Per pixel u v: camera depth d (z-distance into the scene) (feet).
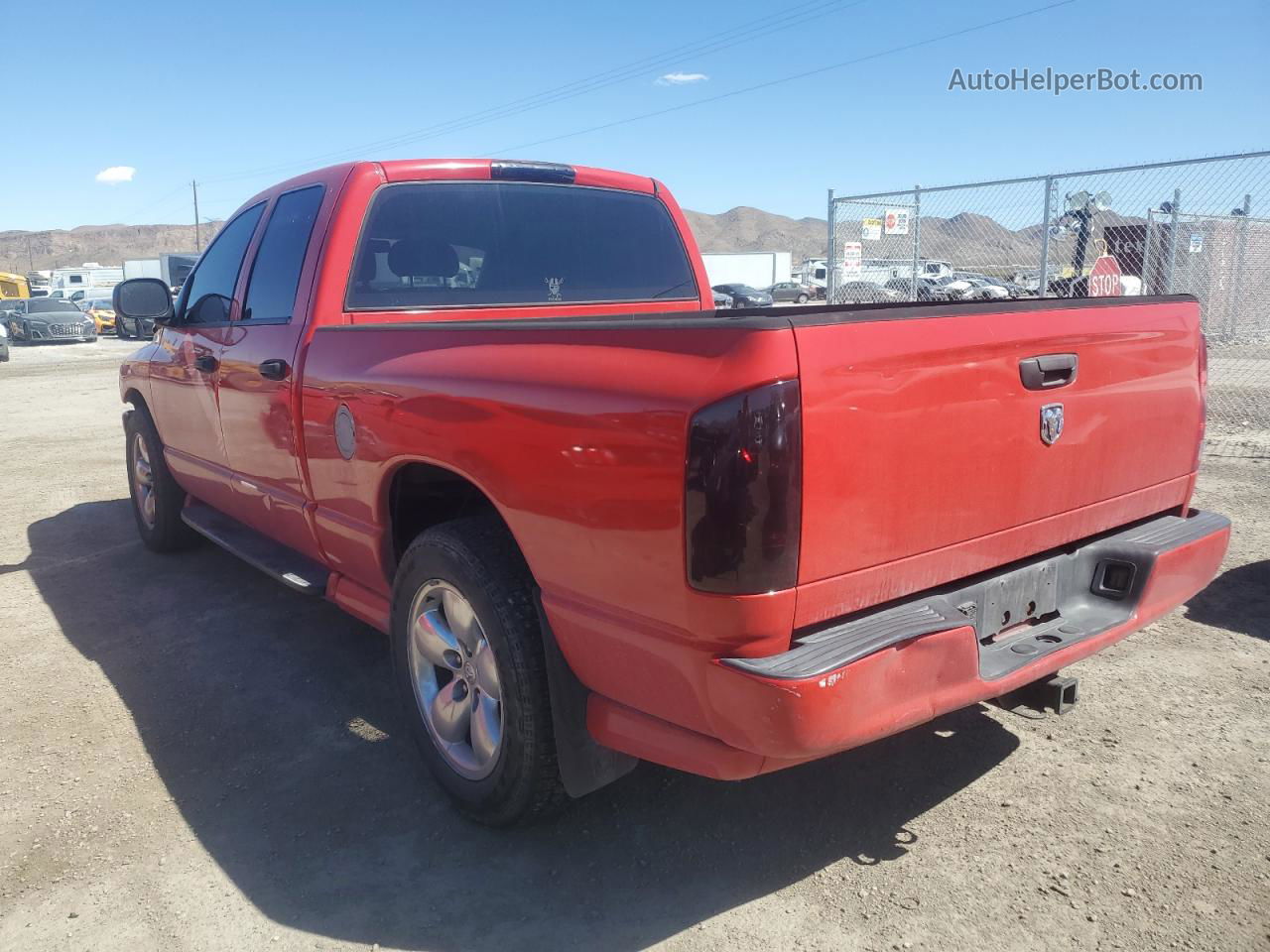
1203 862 8.66
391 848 9.23
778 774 10.43
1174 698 11.87
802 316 6.63
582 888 8.56
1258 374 40.70
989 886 8.42
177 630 15.17
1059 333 8.28
